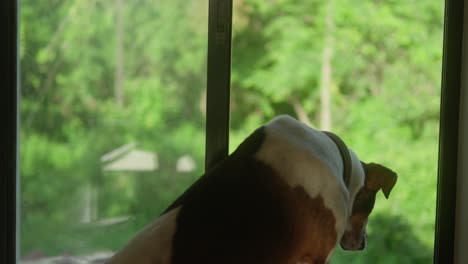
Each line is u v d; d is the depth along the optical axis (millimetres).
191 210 1718
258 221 1711
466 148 2381
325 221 1798
